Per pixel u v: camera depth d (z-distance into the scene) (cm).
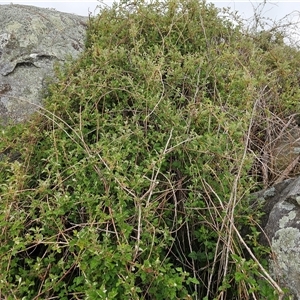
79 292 202
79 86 318
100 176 242
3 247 216
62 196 234
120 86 327
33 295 216
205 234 239
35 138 300
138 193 236
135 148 267
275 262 225
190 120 284
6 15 417
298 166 312
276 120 353
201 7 423
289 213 237
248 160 258
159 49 345
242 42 416
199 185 255
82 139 266
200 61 345
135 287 190
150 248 214
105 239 209
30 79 386
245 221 243
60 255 236
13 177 241
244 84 329
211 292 235
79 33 441
